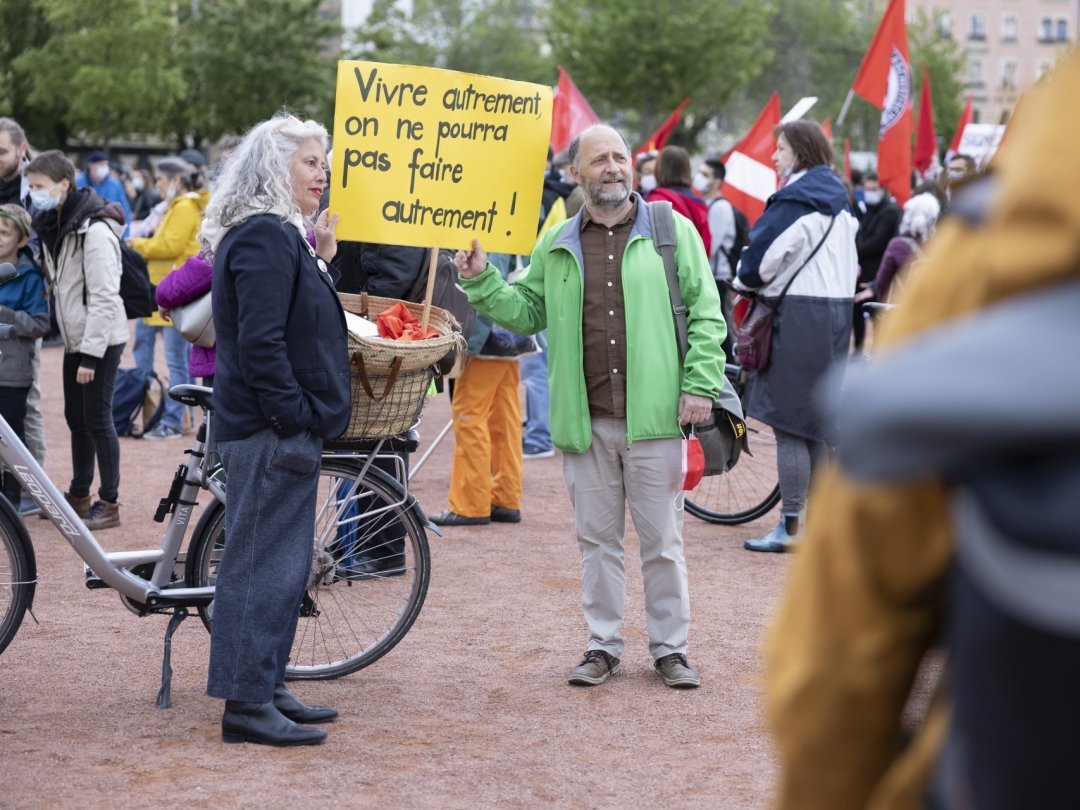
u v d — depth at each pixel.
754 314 6.82
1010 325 0.95
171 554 4.50
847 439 0.96
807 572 1.19
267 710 4.08
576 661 5.04
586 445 4.63
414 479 9.12
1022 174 1.00
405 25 48.78
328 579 4.68
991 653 0.99
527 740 4.18
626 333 4.57
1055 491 0.92
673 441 4.61
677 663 4.75
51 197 6.96
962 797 1.06
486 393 7.38
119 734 4.17
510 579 6.32
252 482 3.94
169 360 10.46
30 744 4.06
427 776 3.86
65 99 41.31
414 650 5.17
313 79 41.16
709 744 4.16
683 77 39.00
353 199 4.77
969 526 0.99
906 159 13.25
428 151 4.75
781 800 1.25
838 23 54.66
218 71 40.47
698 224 8.48
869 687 1.16
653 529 4.68
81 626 5.42
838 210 6.70
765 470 7.52
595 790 3.77
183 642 5.21
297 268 3.92
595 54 38.94
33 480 4.39
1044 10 61.25
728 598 6.02
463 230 4.78
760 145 12.53
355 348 4.22
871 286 11.49
